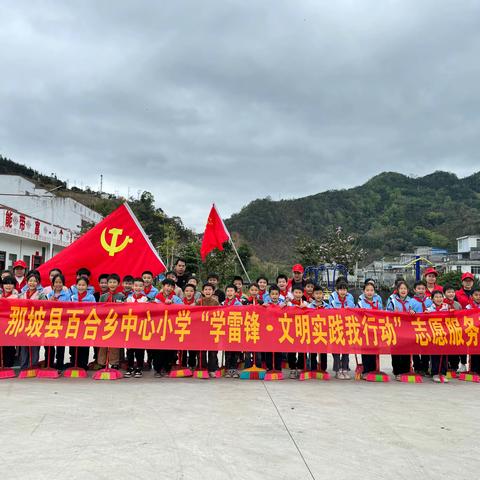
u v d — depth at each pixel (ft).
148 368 28.53
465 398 21.74
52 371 25.05
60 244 105.29
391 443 15.07
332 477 12.37
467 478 12.50
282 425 16.78
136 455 13.60
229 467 12.88
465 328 26.43
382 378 25.98
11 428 15.90
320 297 27.61
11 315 24.93
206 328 25.57
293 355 27.30
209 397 20.92
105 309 25.35
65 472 12.35
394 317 26.43
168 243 132.57
